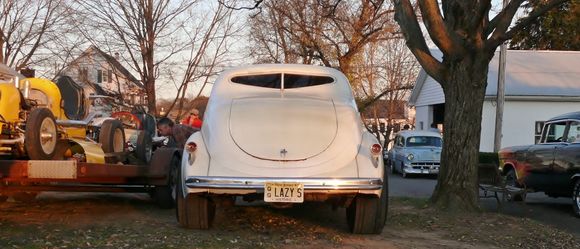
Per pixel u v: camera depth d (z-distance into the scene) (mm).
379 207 6535
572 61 27094
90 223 7188
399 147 20484
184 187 6180
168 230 6711
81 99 8742
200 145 6215
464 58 8703
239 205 8969
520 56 27703
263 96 6969
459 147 8734
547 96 23516
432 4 8578
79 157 7309
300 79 7305
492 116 23672
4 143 6387
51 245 5770
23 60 24359
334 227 7285
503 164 12234
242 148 6086
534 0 12422
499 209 9969
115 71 24406
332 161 6031
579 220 9469
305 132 6230
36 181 6988
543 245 6840
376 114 36188
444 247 6410
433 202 8945
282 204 6387
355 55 24688
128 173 7707
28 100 7094
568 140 10469
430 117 29547
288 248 6016
